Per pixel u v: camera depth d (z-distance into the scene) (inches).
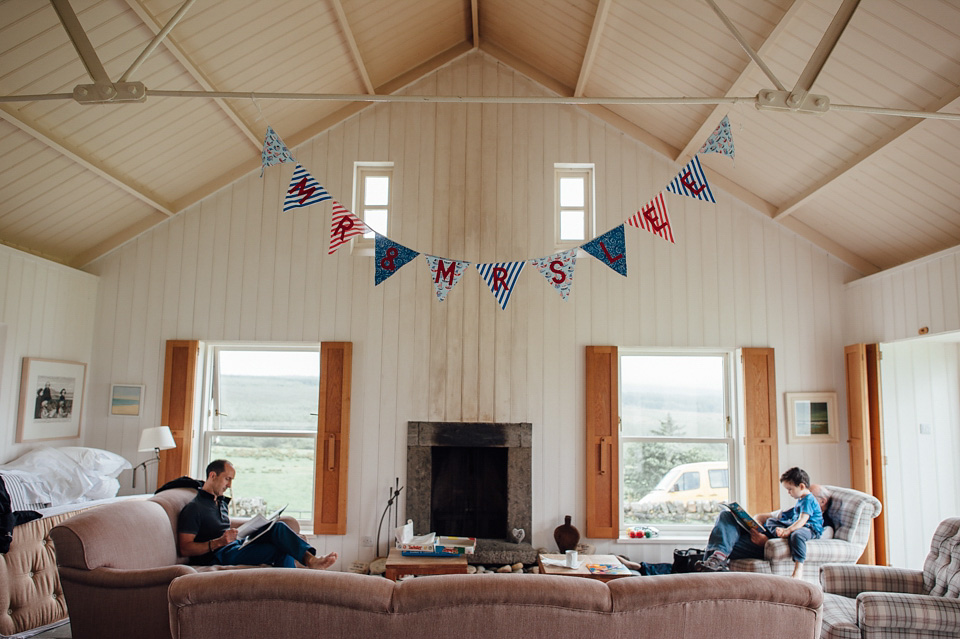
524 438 238.8
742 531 194.9
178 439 238.5
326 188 250.2
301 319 245.3
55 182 200.2
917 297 207.2
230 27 183.6
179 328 245.6
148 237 249.0
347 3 199.0
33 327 213.6
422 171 251.0
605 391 240.7
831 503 206.2
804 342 245.0
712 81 201.2
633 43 205.5
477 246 247.3
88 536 130.6
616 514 235.3
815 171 212.4
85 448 216.1
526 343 243.9
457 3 229.0
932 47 147.9
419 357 243.1
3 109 166.7
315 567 158.7
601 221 248.4
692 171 157.5
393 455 239.6
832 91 176.9
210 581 94.7
